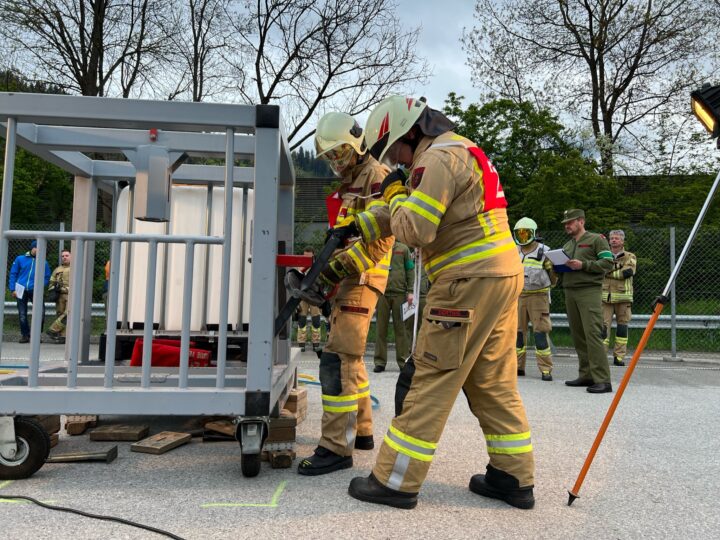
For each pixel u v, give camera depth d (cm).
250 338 298
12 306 1271
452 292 263
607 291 927
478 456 364
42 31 1759
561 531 246
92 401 293
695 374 820
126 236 305
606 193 1697
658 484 315
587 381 692
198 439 398
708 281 1104
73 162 430
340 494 284
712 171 1959
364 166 340
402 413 273
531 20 2108
